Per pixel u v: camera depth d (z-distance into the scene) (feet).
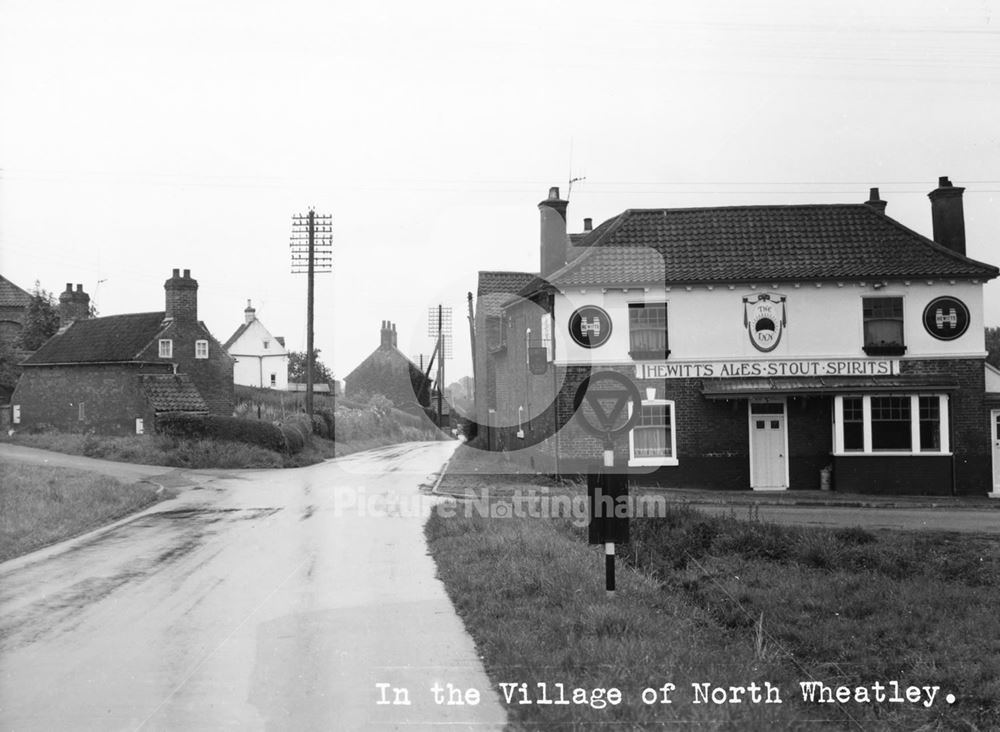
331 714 21.86
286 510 68.69
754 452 88.38
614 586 32.35
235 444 124.88
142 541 54.90
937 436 89.04
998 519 64.90
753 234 92.12
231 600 35.83
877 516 67.15
